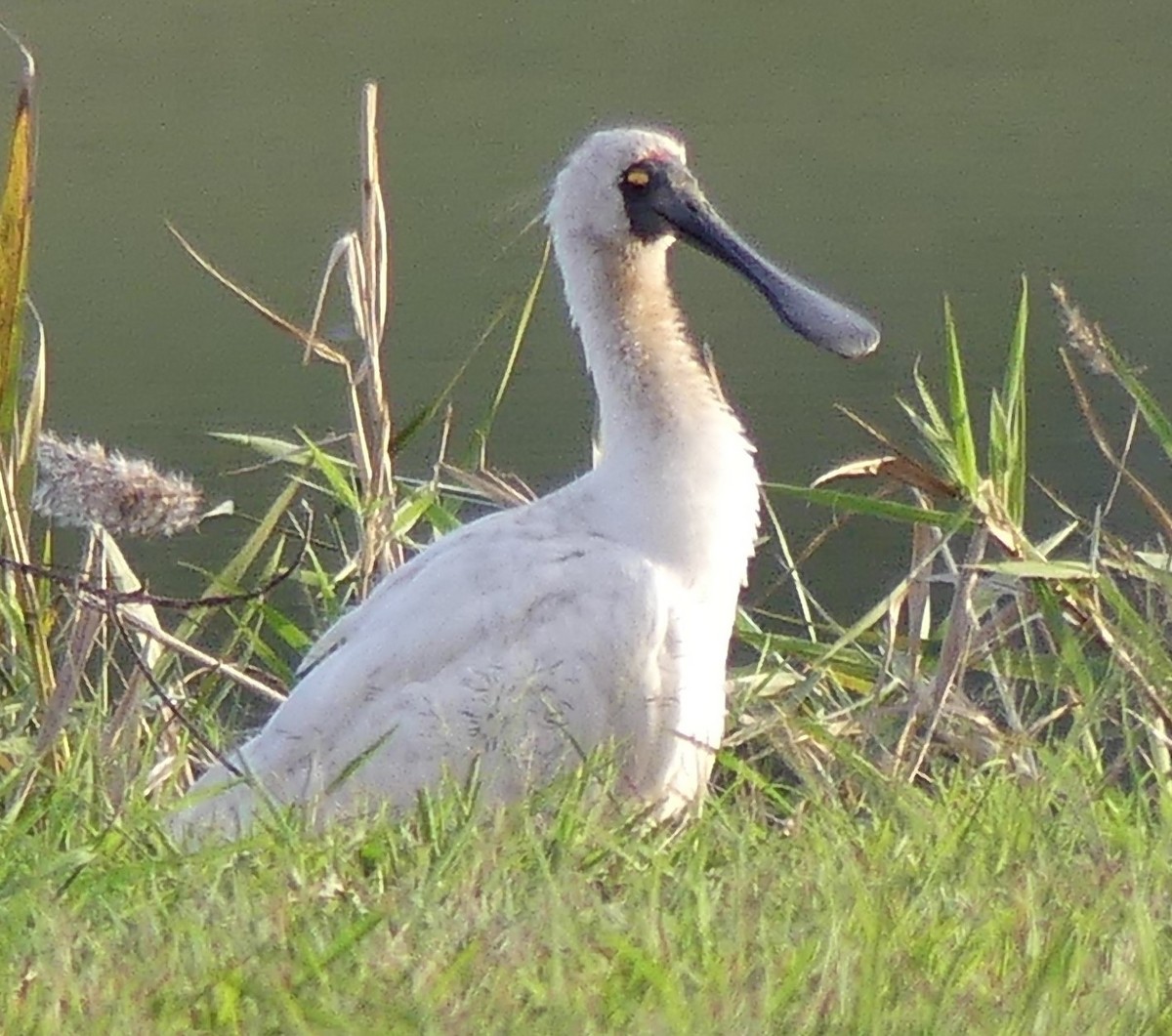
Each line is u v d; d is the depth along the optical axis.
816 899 7.33
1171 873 7.65
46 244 28.94
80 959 6.83
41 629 11.22
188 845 8.35
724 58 35.41
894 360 23.28
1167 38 35.22
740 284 26.03
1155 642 10.79
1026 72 34.16
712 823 8.53
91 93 33.84
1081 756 9.76
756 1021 6.14
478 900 7.23
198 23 36.38
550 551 10.06
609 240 11.35
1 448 11.26
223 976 6.32
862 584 17.06
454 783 8.85
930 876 7.58
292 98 33.72
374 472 12.05
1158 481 19.20
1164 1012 6.28
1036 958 6.66
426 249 27.70
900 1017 6.19
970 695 12.14
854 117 32.84
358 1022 6.16
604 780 9.02
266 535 12.31
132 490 8.55
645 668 9.86
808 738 10.77
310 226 29.17
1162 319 23.97
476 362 23.50
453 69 34.88
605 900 7.56
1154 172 29.91
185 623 12.23
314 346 12.03
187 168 31.52
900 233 28.05
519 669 9.72
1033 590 11.29
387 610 10.08
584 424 21.48
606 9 37.47
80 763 9.57
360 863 7.92
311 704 9.83
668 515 10.22
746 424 21.19
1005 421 11.63
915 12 37.09
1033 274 25.88
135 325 25.84
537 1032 6.11
